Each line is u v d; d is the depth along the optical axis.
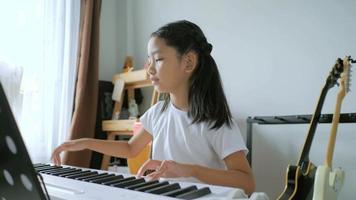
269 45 1.68
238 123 1.77
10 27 1.74
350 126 1.41
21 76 1.64
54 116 1.85
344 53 1.44
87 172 0.78
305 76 1.55
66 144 1.04
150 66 0.92
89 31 1.96
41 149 1.79
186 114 0.95
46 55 1.84
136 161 1.45
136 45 2.32
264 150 1.68
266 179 1.66
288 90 1.61
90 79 1.96
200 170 0.74
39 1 1.84
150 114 1.11
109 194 0.53
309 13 1.55
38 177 0.36
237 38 1.80
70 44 1.92
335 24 1.47
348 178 1.41
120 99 2.01
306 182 0.77
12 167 0.34
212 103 0.91
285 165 1.60
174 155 0.95
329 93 1.45
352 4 1.43
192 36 0.92
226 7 1.85
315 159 1.48
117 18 2.39
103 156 1.89
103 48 2.30
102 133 2.02
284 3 1.63
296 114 1.57
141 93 2.19
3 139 0.33
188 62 0.91
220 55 1.87
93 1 2.01
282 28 1.64
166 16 2.14
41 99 1.81
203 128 0.90
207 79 0.93
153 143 1.04
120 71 2.33
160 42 0.89
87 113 1.92
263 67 1.70
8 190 0.37
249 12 1.76
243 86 1.77
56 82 1.87
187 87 0.94
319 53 1.52
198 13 1.98
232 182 0.75
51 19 1.87
